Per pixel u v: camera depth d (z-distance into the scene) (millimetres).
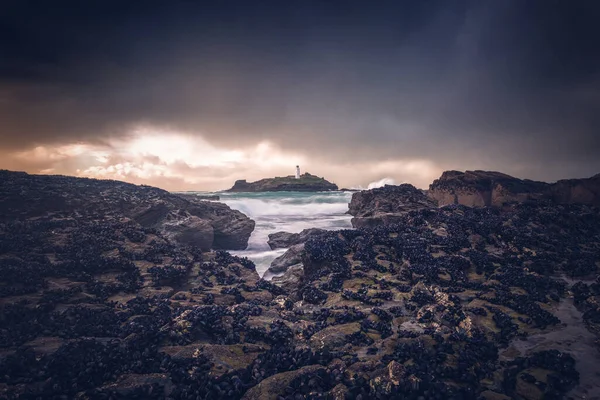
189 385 9688
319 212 51875
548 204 26250
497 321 12406
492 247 19859
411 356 10383
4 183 25094
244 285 17953
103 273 17484
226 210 36688
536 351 10805
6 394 9008
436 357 10281
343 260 18859
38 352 10898
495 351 10805
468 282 15555
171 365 10430
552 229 22188
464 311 13008
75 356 10625
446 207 26391
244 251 33094
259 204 52219
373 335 12148
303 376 9734
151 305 15102
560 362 10141
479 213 25312
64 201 25453
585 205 26406
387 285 16078
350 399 8781
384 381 9125
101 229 22000
